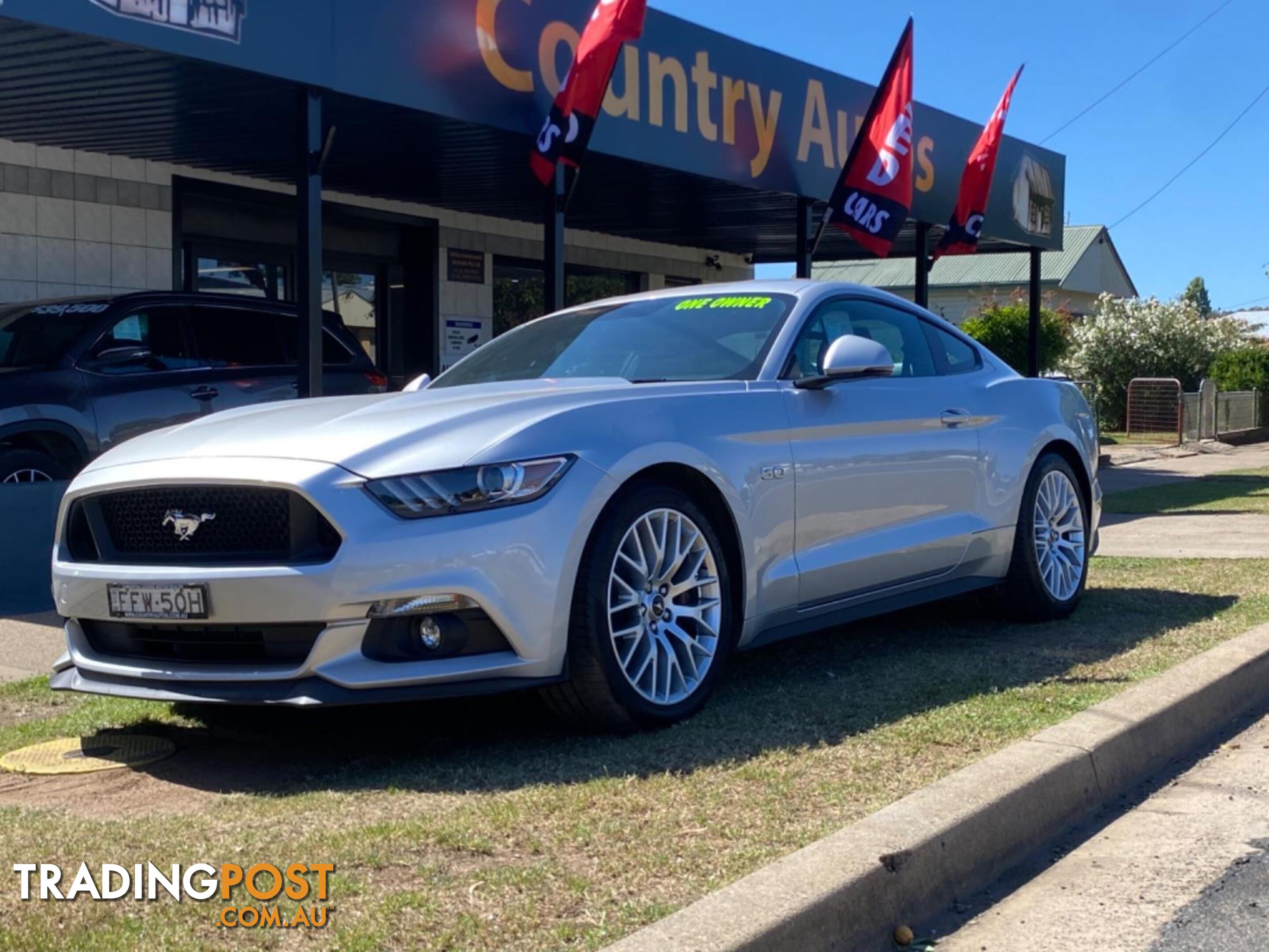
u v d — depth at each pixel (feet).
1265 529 35.37
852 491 16.92
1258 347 104.17
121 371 27.43
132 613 13.61
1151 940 9.95
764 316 17.54
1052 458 20.95
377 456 13.01
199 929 8.97
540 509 13.07
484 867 10.06
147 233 36.45
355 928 8.94
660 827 10.90
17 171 33.58
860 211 38.75
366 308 44.98
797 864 9.84
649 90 33.76
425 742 14.32
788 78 39.14
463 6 28.89
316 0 25.72
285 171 37.86
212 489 13.34
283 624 12.78
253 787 12.92
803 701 15.34
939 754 12.98
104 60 25.02
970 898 10.84
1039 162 53.72
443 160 35.76
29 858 10.39
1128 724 13.93
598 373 17.25
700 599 14.82
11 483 24.88
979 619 21.18
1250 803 13.12
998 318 83.20
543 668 13.10
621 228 50.06
